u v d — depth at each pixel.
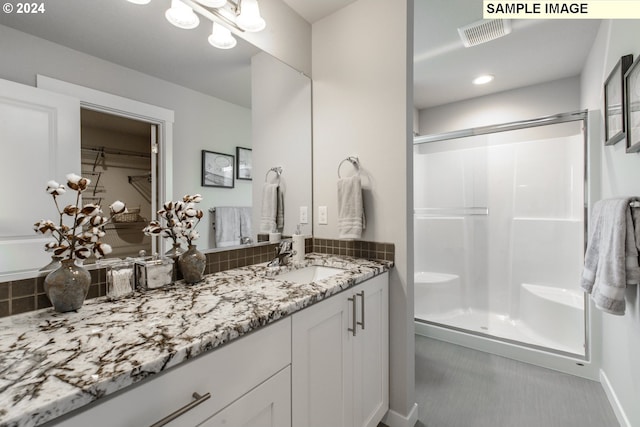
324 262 1.55
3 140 0.79
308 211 1.83
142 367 0.54
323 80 1.80
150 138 1.13
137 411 0.55
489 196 2.79
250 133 1.52
